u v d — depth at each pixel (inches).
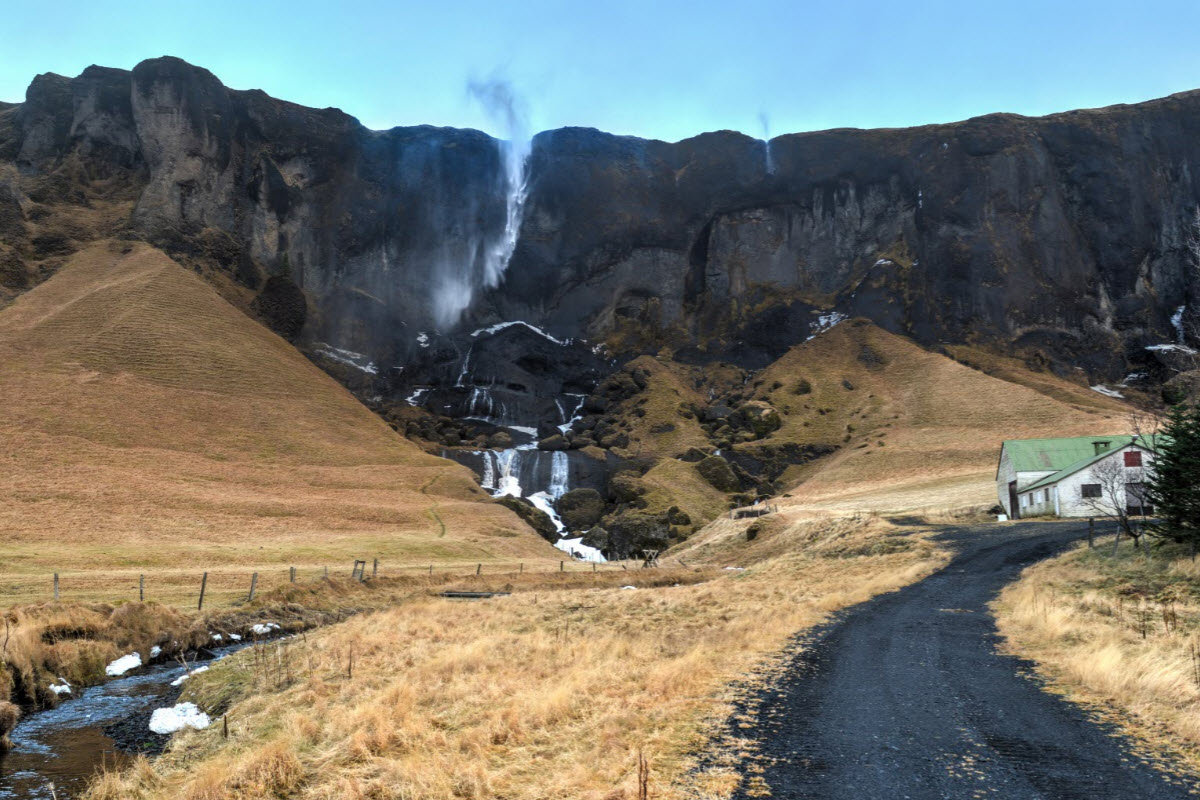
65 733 668.1
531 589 1991.9
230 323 5526.6
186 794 424.2
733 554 2645.2
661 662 641.0
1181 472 1080.2
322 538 2785.4
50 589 1438.2
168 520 2726.4
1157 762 386.6
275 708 622.5
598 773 386.6
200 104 7268.7
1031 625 783.7
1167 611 755.4
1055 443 2497.5
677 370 7687.0
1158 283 7785.4
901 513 2657.5
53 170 7022.6
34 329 4702.3
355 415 5103.3
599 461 5610.2
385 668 733.9
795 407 6254.9
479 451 5610.2
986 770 377.1
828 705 501.7
